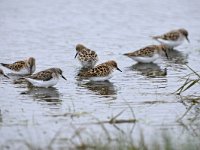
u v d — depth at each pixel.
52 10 30.50
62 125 14.27
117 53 22.95
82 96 17.03
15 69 20.03
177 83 18.53
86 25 27.61
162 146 12.66
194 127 14.23
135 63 21.86
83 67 20.83
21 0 32.47
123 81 18.95
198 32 26.92
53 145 12.82
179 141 13.07
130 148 12.16
